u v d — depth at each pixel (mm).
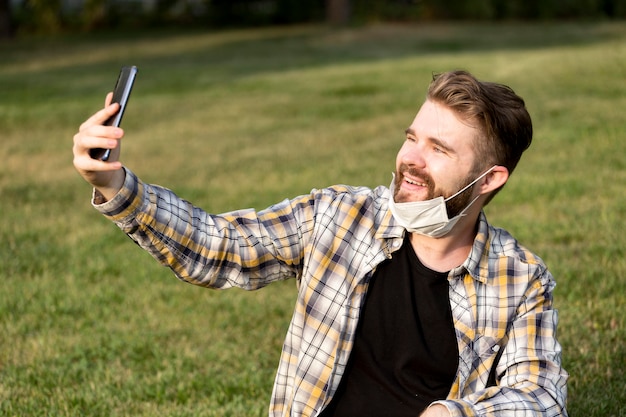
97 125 2188
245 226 2568
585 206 7641
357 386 2533
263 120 13836
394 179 2502
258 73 19672
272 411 2604
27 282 6508
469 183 2443
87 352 5258
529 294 2516
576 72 15227
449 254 2539
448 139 2406
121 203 2369
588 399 4203
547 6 31656
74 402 4520
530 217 7414
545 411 2316
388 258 2510
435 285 2514
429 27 30078
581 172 8812
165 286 6355
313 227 2570
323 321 2492
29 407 4434
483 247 2520
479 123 2418
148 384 4746
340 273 2502
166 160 11234
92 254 7215
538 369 2426
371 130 12555
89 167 2174
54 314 5883
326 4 34812
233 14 34656
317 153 11156
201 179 9977
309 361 2496
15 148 12305
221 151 11648
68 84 18484
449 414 2152
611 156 9375
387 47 24688
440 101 2434
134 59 23219
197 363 5035
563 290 5656
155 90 17484
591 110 11859
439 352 2494
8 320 5777
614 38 24516
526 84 14562
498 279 2516
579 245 6602
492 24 30625
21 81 19062
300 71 19594
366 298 2516
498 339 2482
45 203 9078
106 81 18859
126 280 6535
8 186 9898
